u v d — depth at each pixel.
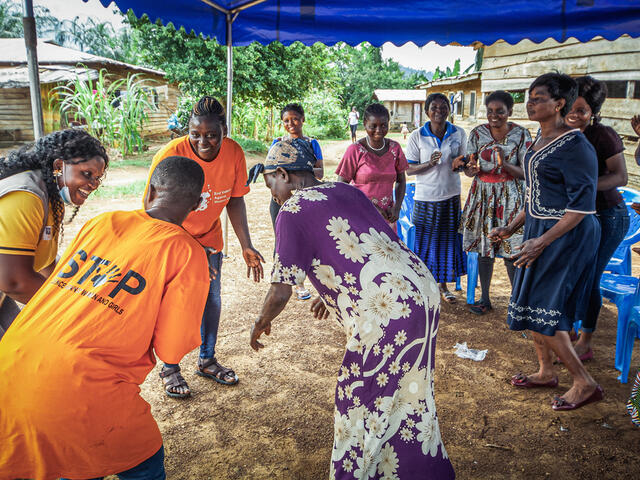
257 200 9.85
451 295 4.84
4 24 26.06
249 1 4.41
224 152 3.03
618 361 3.53
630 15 4.36
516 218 3.30
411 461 2.03
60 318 1.67
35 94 2.80
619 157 3.32
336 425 2.03
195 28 4.34
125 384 1.70
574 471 2.54
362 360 1.96
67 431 1.60
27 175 1.98
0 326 2.28
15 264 1.89
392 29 4.52
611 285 3.62
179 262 1.80
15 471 1.65
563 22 4.39
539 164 2.88
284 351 3.83
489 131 4.21
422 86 25.36
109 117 16.27
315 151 4.25
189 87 17.55
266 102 18.88
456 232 4.64
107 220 1.90
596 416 3.00
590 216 2.83
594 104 3.28
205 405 3.13
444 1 4.10
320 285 2.10
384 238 2.13
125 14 3.52
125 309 1.71
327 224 2.03
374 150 4.34
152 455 1.79
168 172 1.96
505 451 2.70
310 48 18.28
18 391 1.60
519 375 3.37
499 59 11.46
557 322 2.89
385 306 1.95
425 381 2.06
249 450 2.71
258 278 3.37
